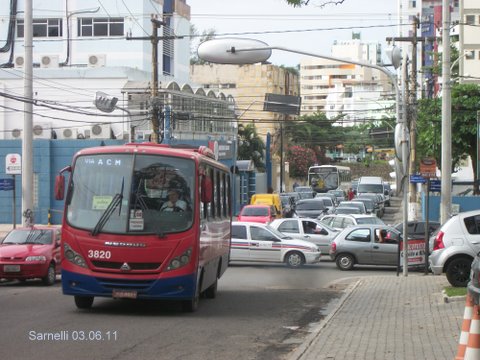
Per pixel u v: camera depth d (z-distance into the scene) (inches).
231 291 746.2
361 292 701.3
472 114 1630.2
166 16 2447.1
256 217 1487.5
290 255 1002.1
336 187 3019.2
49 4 2422.5
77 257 518.9
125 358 376.5
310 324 518.0
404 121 808.9
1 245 814.5
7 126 2081.7
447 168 881.5
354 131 4301.2
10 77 2087.8
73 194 531.5
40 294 676.1
